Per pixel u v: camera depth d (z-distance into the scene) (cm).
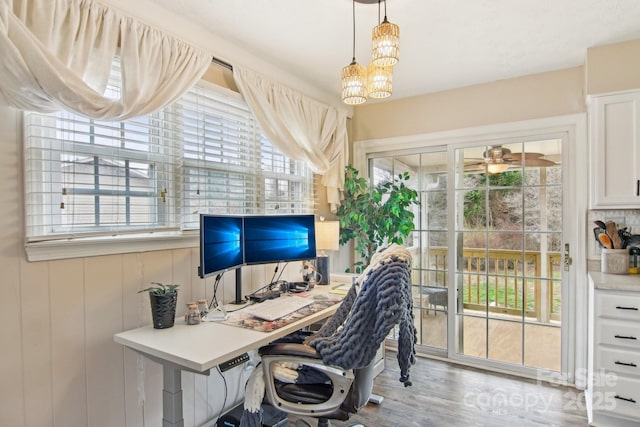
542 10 202
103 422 171
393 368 309
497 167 307
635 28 222
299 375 159
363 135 366
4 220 142
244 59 246
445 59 263
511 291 303
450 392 266
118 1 172
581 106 272
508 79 298
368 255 346
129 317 181
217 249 196
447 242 328
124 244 179
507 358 303
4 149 143
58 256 156
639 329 208
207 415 220
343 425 223
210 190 231
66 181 164
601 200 244
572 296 279
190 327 174
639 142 234
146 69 179
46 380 153
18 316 146
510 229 303
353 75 190
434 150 335
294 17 206
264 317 187
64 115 161
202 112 227
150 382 190
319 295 234
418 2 192
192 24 209
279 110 266
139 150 193
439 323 334
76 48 154
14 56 125
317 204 327
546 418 231
